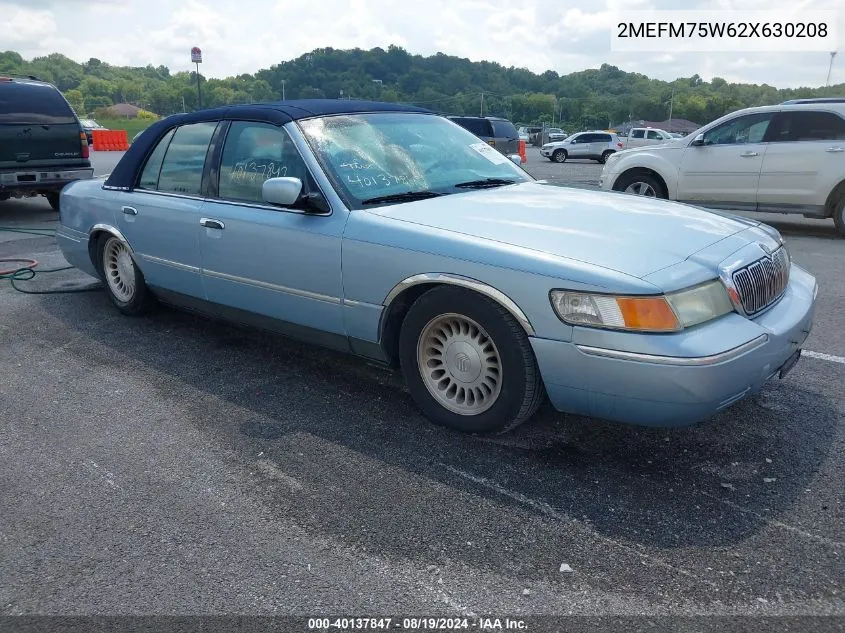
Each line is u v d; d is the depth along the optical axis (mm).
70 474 3152
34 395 4012
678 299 2789
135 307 5273
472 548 2588
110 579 2465
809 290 3561
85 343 4879
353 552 2580
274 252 3854
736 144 9570
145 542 2662
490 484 3008
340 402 3861
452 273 3162
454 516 2783
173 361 4516
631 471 3098
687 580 2398
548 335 2934
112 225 5082
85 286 6391
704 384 2723
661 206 3732
